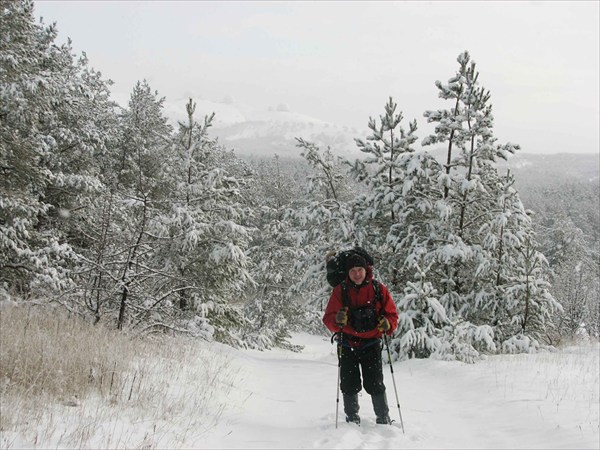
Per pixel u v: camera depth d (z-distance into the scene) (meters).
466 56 14.32
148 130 24.23
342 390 5.47
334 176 17.19
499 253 14.37
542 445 4.86
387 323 5.35
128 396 5.26
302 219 16.33
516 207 14.40
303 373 10.62
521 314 14.23
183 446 4.14
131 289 9.37
